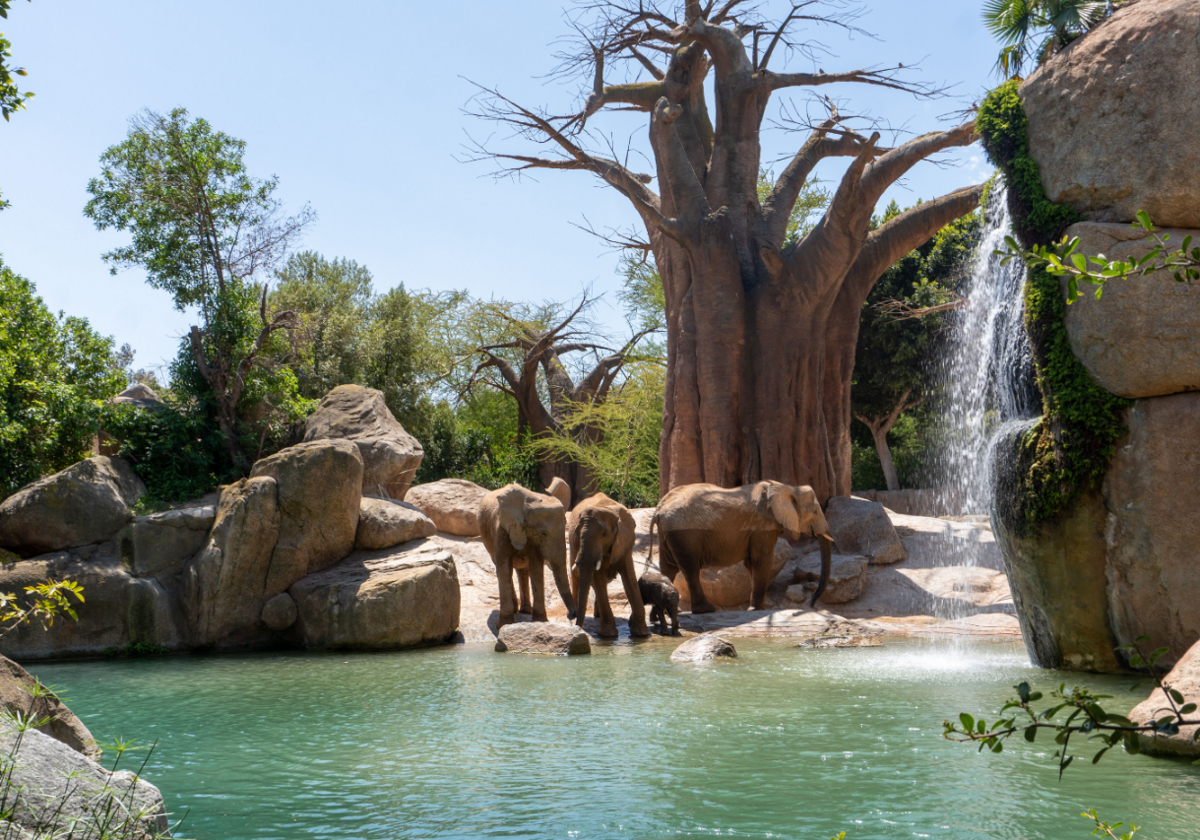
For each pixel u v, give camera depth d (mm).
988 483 11688
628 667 11047
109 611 13875
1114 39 10336
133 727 7906
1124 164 10094
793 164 24625
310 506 14992
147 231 21500
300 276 43000
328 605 14078
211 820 5117
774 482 16609
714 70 24750
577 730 7410
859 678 9930
